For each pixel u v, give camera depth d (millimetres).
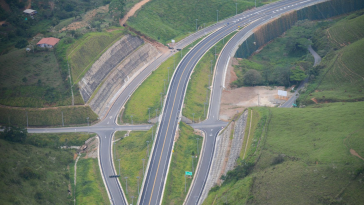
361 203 166500
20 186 193250
